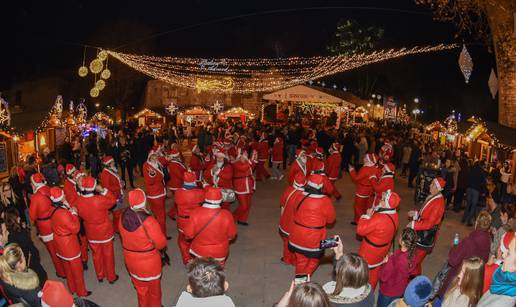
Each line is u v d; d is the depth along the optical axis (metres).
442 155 15.31
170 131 24.98
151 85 34.44
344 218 12.12
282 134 19.81
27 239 6.38
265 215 12.26
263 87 34.59
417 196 13.55
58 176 12.07
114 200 7.59
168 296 7.42
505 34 15.23
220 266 3.78
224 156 10.76
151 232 6.13
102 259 7.80
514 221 6.79
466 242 6.02
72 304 3.75
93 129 22.09
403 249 5.66
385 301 5.65
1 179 13.88
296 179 8.44
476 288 4.38
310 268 7.41
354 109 35.72
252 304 7.17
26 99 32.34
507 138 14.41
